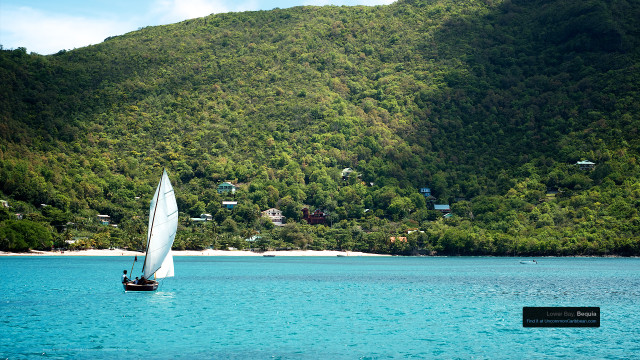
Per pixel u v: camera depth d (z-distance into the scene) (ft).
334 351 168.35
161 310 239.91
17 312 229.45
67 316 221.05
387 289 340.18
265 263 649.61
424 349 172.04
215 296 290.97
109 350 166.71
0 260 560.61
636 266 592.60
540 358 162.20
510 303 275.59
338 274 468.34
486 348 173.68
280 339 184.14
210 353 164.35
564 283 384.47
